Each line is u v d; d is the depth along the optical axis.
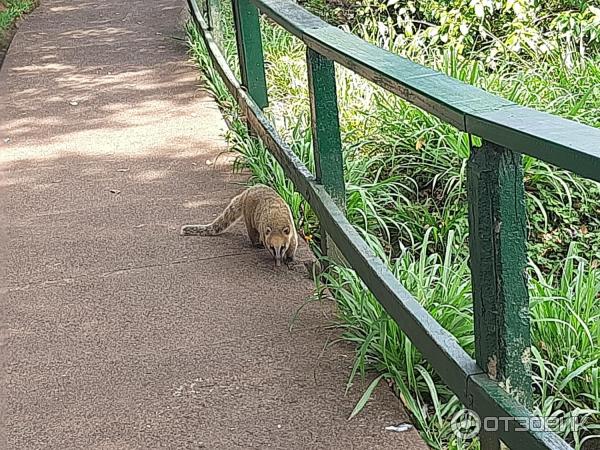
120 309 2.55
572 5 5.21
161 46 6.06
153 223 3.19
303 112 3.93
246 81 3.75
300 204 3.11
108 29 6.80
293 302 2.52
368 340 2.05
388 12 6.00
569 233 3.36
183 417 2.02
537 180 3.49
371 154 3.76
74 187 3.63
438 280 2.35
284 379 2.13
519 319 1.52
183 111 4.57
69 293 2.67
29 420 2.04
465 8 5.05
